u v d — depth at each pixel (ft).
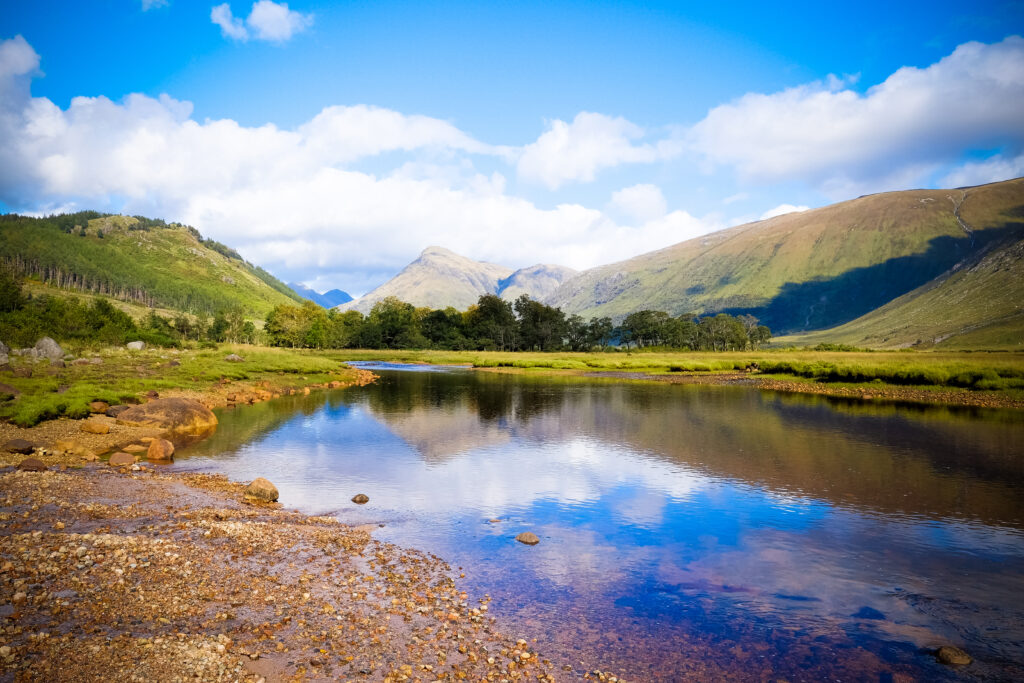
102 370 158.71
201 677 28.19
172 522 53.78
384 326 554.46
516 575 46.85
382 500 68.13
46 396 107.45
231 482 73.36
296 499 67.67
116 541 46.29
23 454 77.15
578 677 31.94
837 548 54.19
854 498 71.05
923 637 37.78
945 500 70.13
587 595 43.37
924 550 53.78
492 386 221.46
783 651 35.58
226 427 113.91
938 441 108.06
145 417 105.81
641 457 93.91
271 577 42.91
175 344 314.76
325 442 102.01
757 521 62.08
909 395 186.50
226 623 35.17
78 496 59.62
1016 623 39.78
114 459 79.51
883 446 103.60
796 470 85.25
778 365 285.02
